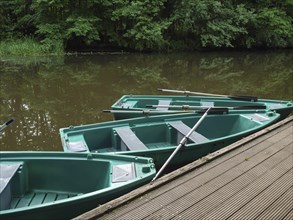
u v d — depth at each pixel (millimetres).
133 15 15789
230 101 6684
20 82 9680
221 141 4445
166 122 5168
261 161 3648
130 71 12016
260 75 12086
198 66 13820
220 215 2635
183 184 3109
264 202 2824
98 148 4766
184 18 17266
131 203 2766
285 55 18047
